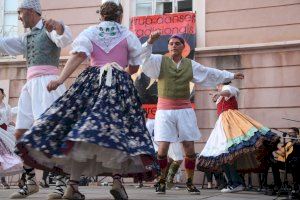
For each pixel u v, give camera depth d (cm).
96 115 309
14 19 1148
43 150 309
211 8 966
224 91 632
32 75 410
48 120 321
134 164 338
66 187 377
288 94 873
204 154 629
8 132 552
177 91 515
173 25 973
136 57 362
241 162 627
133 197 430
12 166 536
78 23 1059
